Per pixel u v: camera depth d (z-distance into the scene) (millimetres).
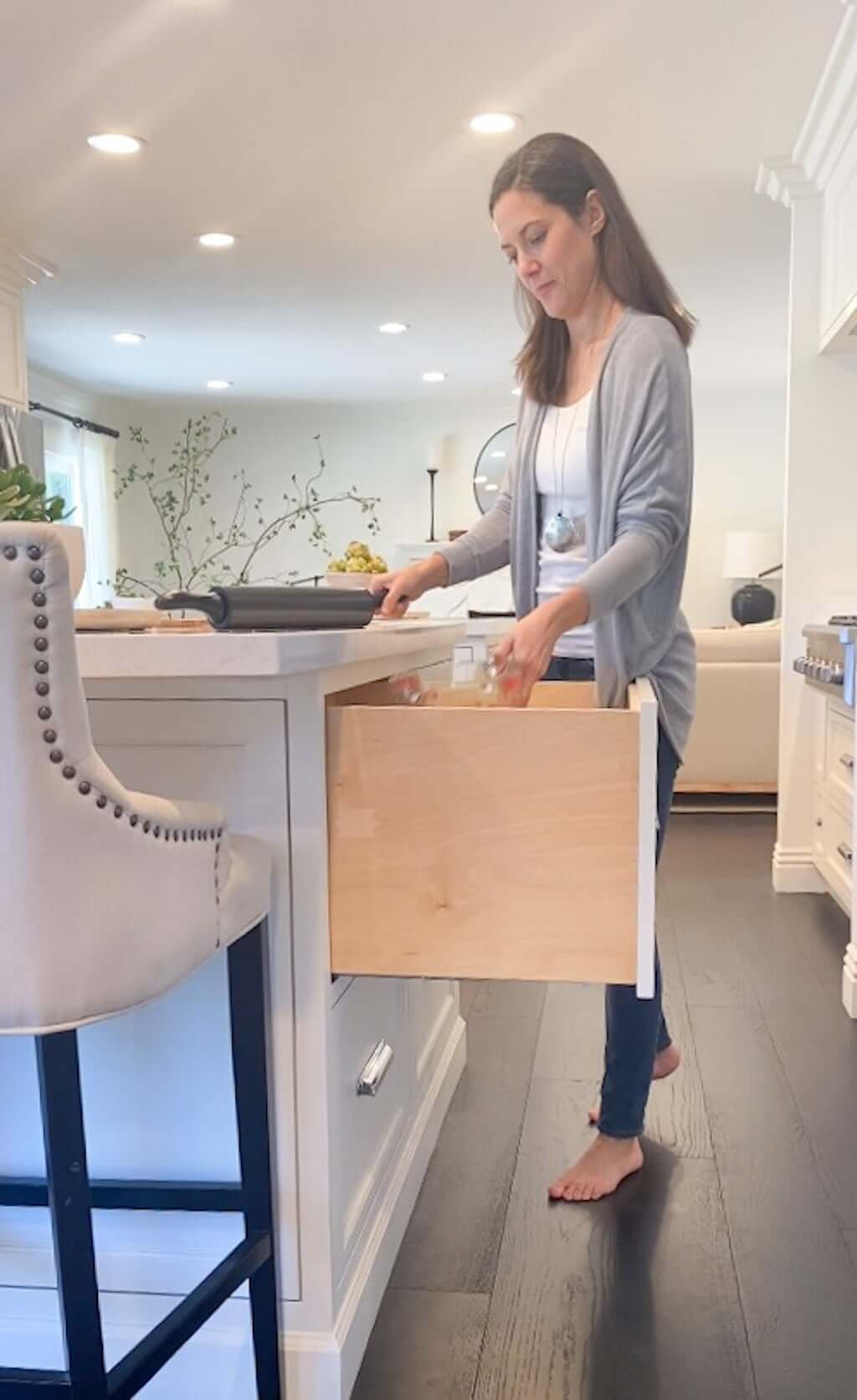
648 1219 1645
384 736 1165
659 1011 1792
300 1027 1187
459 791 1161
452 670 2143
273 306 4996
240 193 3607
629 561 1444
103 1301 1256
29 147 3223
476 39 2641
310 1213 1209
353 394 7066
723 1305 1438
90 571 6832
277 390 6945
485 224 3914
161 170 3412
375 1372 1315
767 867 3928
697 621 7316
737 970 2824
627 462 1532
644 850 1134
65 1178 898
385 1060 1435
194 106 2975
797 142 3242
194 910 945
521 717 1140
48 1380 918
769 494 7215
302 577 7641
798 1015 2504
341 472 7578
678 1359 1335
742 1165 1809
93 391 6953
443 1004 2072
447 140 3211
